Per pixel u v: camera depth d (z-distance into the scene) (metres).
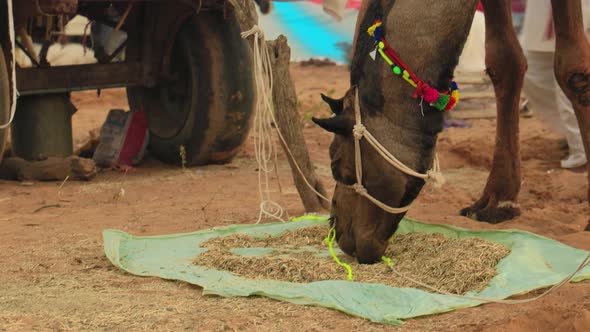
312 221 7.96
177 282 6.43
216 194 9.88
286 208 9.09
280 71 8.36
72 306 5.86
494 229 7.91
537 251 6.70
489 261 6.52
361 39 6.23
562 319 5.48
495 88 8.47
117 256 6.88
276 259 6.66
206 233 7.72
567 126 11.55
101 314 5.68
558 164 11.92
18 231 8.04
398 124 6.07
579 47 7.81
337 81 22.27
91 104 18.67
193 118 11.14
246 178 10.80
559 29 7.85
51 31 11.03
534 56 12.10
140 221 8.52
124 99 19.27
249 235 7.63
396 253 6.94
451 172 11.59
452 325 5.45
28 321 5.52
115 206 9.24
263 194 9.86
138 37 11.51
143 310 5.77
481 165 12.01
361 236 6.43
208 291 6.08
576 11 7.77
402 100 6.04
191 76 11.12
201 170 11.31
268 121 7.59
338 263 6.63
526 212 8.88
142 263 6.89
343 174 6.32
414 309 5.68
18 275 6.64
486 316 5.61
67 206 9.26
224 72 10.95
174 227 8.27
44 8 8.99
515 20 19.17
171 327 5.44
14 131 10.97
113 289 6.27
